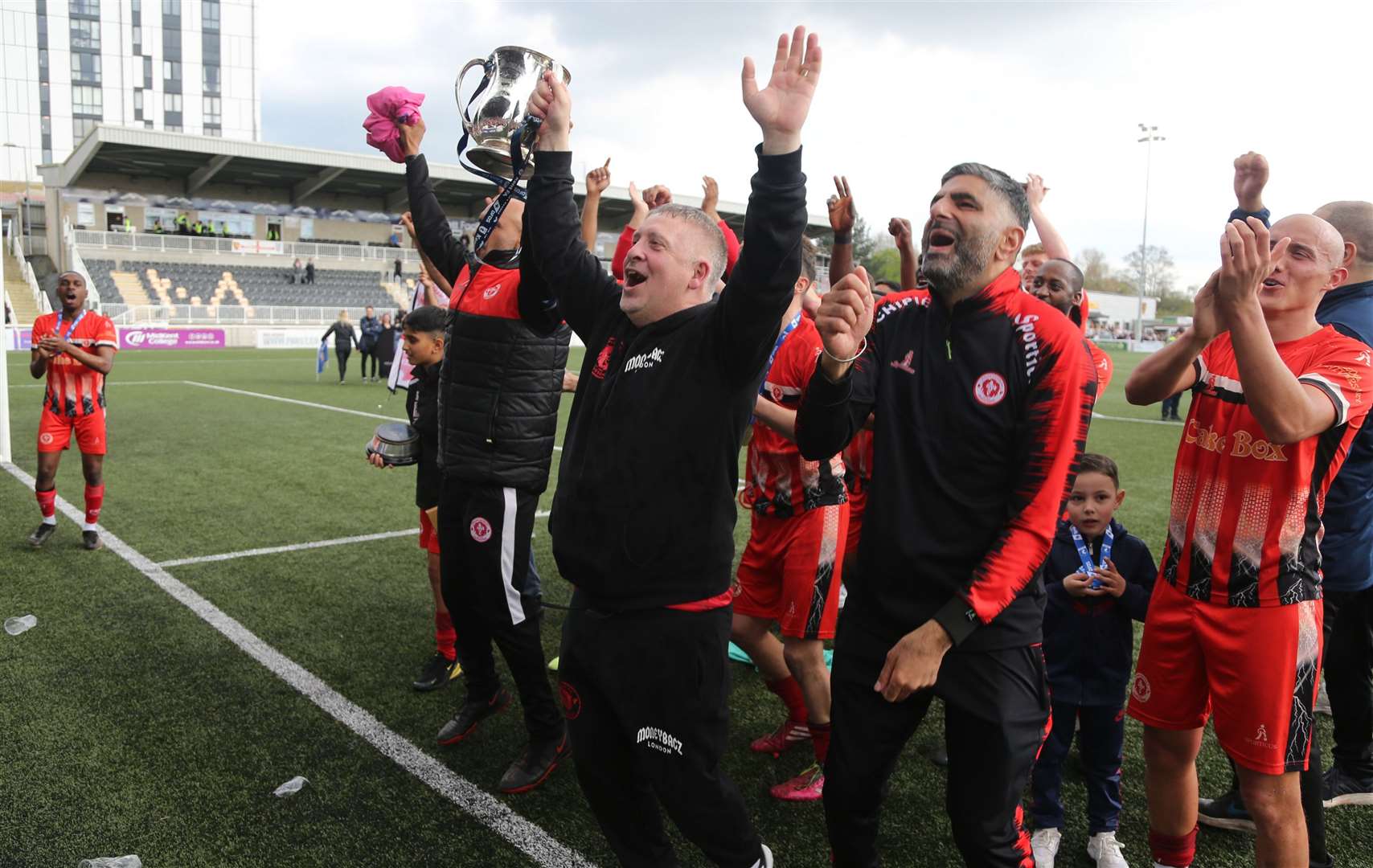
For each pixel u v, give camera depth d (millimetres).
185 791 2879
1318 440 2057
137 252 35344
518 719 3479
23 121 65250
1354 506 2658
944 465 1924
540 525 6465
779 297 1837
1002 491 1902
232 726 3328
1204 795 2996
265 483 7594
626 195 41062
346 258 40250
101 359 5367
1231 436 2131
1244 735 2117
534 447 2973
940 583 1918
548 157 2287
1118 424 13070
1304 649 2074
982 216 1854
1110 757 2621
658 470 1951
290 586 4922
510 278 2922
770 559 3076
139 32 66688
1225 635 2125
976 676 1882
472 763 3123
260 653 4000
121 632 4203
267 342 31375
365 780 2982
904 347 2014
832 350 1824
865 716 1993
